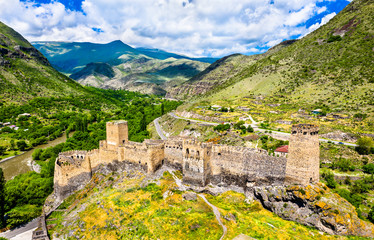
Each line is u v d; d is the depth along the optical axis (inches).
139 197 2849.4
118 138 3570.4
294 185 2407.7
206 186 2942.9
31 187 3634.4
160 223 2401.6
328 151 3826.3
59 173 3472.0
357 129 4490.7
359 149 3651.6
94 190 3346.5
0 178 3011.8
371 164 3262.8
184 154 3041.3
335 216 2119.8
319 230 2176.4
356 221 2138.3
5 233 2854.3
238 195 2758.4
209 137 5002.5
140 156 3378.4
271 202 2486.5
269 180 2613.2
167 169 3388.3
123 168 3563.0
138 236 2317.9
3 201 2987.2
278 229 2193.7
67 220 2876.5
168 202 2709.2
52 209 3260.3
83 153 3654.0
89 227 2593.5
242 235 2142.0
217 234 2176.4
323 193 2305.6
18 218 3073.3
